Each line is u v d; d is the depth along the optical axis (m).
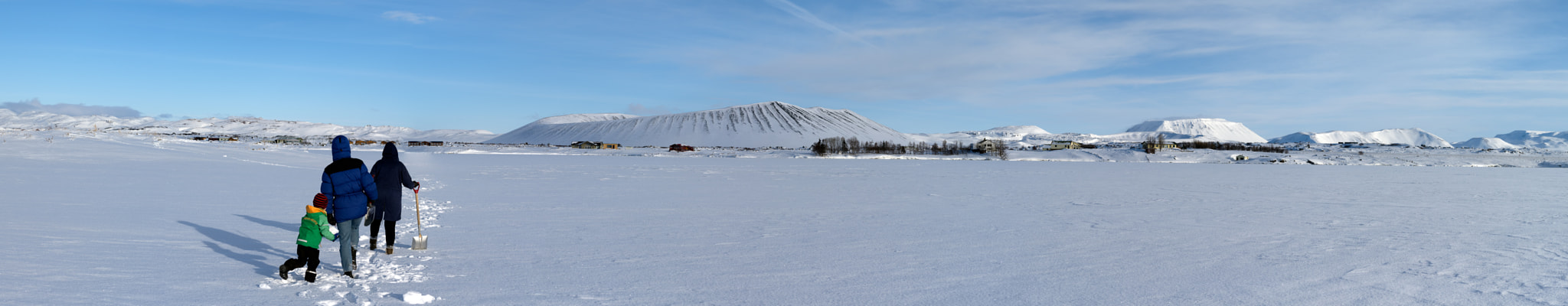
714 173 40.59
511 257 8.46
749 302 6.26
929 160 106.00
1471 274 8.04
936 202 19.33
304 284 6.42
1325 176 45.34
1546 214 16.50
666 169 46.62
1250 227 13.08
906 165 67.75
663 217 14.15
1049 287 7.10
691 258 8.73
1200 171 56.72
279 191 18.88
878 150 142.25
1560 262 8.91
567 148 155.38
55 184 18.02
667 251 9.30
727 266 8.15
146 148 41.03
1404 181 37.03
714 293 6.61
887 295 6.67
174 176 23.86
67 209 12.29
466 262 7.96
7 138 38.94
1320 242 10.84
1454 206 19.20
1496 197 23.70
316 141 186.25
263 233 10.19
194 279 6.45
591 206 16.75
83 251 7.69
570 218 13.69
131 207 13.26
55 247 7.84
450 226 11.70
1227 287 7.17
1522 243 10.89
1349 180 38.72
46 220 10.41
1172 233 11.91
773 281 7.28
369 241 9.35
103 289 5.86
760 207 16.95
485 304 5.86
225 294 5.90
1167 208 17.70
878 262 8.61
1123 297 6.65
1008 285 7.21
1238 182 34.53
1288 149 147.00
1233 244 10.52
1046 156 120.25
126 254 7.66
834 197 20.86
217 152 45.66
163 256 7.64
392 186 8.30
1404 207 18.45
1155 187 28.42
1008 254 9.34
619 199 19.16
